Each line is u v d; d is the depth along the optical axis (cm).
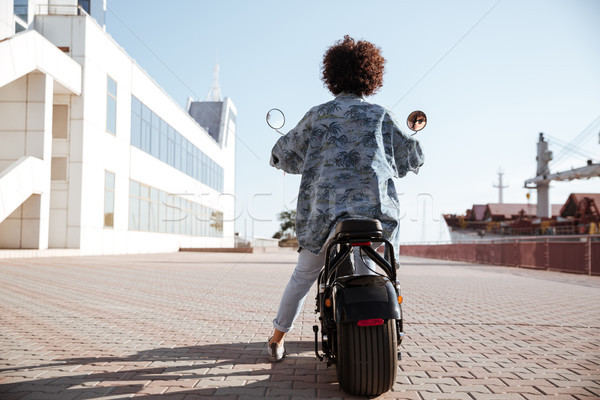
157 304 616
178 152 3794
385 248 260
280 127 308
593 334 438
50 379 283
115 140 2548
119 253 2622
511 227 5784
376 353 242
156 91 3241
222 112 5625
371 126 262
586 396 260
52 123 2111
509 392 266
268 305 620
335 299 252
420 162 286
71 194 2159
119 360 330
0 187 1625
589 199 5269
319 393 261
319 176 262
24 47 1775
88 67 2233
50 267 1246
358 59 278
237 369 310
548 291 845
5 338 398
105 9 3212
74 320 487
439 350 371
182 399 250
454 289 862
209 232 4850
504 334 437
